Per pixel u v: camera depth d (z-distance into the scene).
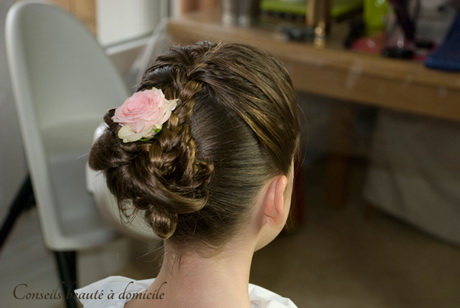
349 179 2.56
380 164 2.34
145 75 0.79
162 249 0.98
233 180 0.72
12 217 1.77
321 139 2.23
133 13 2.38
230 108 0.71
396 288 2.21
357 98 1.89
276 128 0.73
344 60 1.86
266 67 0.76
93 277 2.12
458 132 2.09
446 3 1.94
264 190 0.75
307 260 2.34
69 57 1.70
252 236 0.77
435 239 2.46
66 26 1.69
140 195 0.71
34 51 1.62
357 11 2.27
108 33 2.33
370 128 2.19
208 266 0.77
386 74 1.81
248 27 2.09
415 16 1.93
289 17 2.14
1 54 1.84
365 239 2.47
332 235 2.48
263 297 0.98
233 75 0.73
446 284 2.24
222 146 0.71
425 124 2.10
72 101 1.70
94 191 1.41
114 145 0.71
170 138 0.69
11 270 1.94
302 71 1.94
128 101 0.70
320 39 2.01
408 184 2.34
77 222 1.57
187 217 0.74
